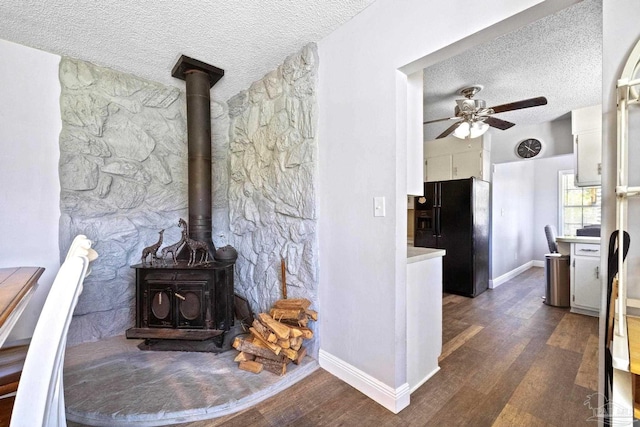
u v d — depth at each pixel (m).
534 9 1.14
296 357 1.98
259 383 1.80
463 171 4.38
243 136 2.94
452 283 4.05
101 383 1.79
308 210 2.14
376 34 1.71
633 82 0.92
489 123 3.25
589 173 3.49
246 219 2.88
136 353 2.18
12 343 1.62
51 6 1.72
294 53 2.24
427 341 1.97
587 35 2.11
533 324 2.92
